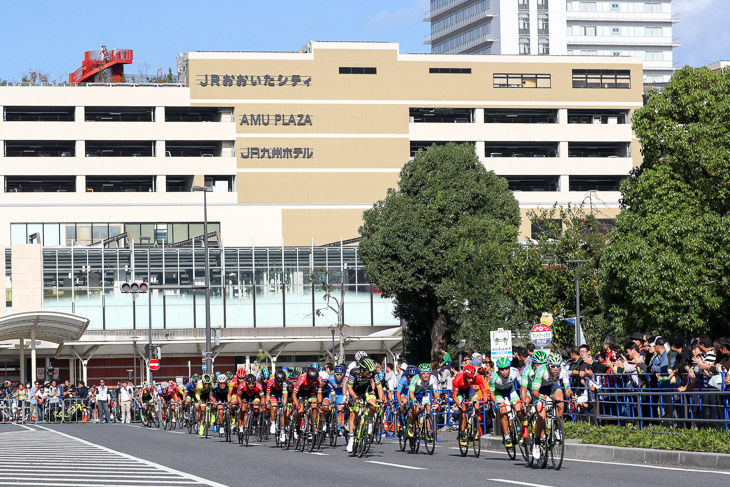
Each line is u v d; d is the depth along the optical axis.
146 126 128.62
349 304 107.50
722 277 51.44
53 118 130.12
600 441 26.00
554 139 139.25
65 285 103.12
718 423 24.38
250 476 20.91
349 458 26.11
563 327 66.00
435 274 72.81
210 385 42.03
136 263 104.69
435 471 21.61
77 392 69.31
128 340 95.88
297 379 30.86
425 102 136.62
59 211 124.81
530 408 22.69
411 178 76.31
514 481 18.89
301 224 130.50
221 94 131.12
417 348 80.56
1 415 69.75
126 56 141.62
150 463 25.14
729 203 53.56
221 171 130.12
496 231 72.06
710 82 55.31
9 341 95.25
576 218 68.88
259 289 106.69
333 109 133.62
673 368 27.08
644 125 55.47
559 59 141.12
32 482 20.61
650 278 51.12
